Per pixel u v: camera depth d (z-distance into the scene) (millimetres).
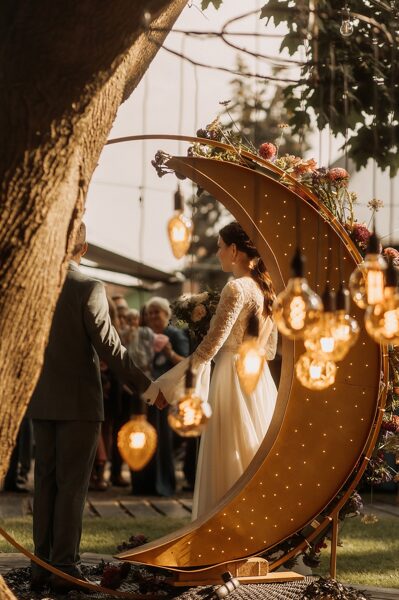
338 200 5980
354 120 7066
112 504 9445
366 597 5305
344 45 6656
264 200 5613
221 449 5816
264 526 5473
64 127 3359
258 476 5484
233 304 5688
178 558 5340
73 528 5539
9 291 3428
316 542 5727
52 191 3412
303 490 5520
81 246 5816
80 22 3260
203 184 5711
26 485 10867
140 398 3887
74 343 5625
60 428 5582
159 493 10117
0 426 3588
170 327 10430
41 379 5629
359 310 5523
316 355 4117
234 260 5945
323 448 5539
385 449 5770
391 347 5766
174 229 4348
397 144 7043
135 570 5695
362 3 6648
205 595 5297
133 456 3793
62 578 5473
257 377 4445
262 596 5344
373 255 4102
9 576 5809
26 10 3297
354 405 5535
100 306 5637
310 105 7027
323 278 5582
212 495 5809
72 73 3314
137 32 3346
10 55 3312
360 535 7867
